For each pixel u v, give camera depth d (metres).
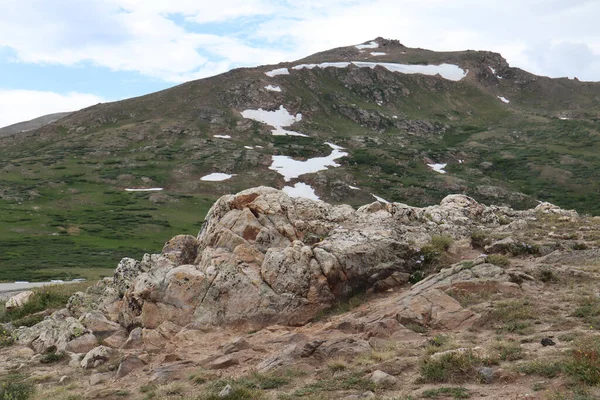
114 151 174.38
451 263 21.86
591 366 10.20
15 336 21.41
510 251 22.31
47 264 68.12
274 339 16.88
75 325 20.22
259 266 21.08
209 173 153.88
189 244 24.16
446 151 169.62
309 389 11.74
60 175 149.62
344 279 20.41
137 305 20.69
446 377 11.35
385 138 191.62
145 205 127.12
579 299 15.87
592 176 137.38
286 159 164.62
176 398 12.46
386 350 13.79
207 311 19.56
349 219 24.55
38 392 14.78
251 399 11.50
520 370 11.02
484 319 15.32
